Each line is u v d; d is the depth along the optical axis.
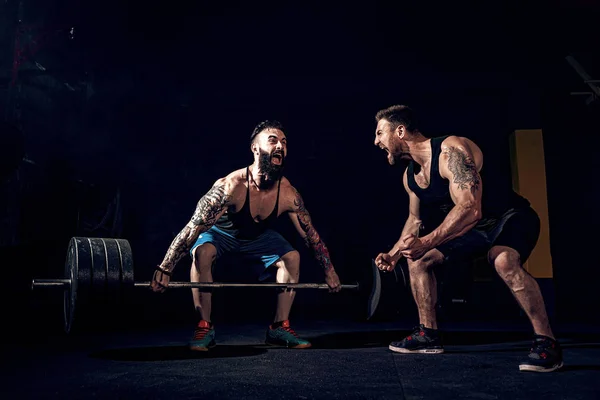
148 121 7.04
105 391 1.70
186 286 2.68
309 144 6.98
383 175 6.89
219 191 2.77
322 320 4.87
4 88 6.09
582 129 6.19
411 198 2.67
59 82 6.91
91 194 6.81
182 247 2.68
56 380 1.89
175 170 7.09
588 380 1.86
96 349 2.76
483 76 6.14
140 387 1.77
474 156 2.32
